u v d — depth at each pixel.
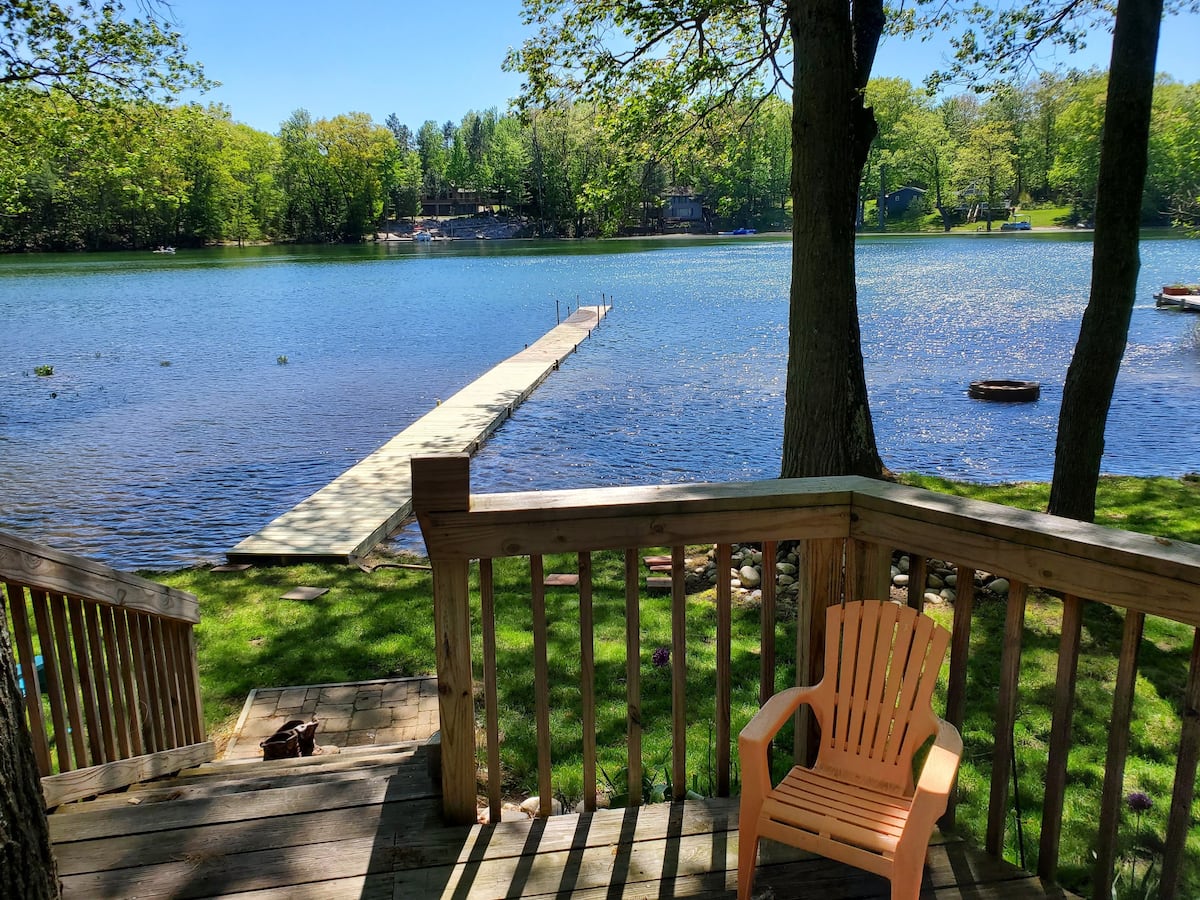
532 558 2.08
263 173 83.44
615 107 9.52
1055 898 1.90
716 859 2.07
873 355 20.44
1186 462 10.95
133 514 10.07
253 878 2.00
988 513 1.93
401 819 2.23
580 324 27.02
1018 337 22.47
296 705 4.52
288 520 8.65
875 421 13.92
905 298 31.58
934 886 1.95
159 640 3.25
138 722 2.99
